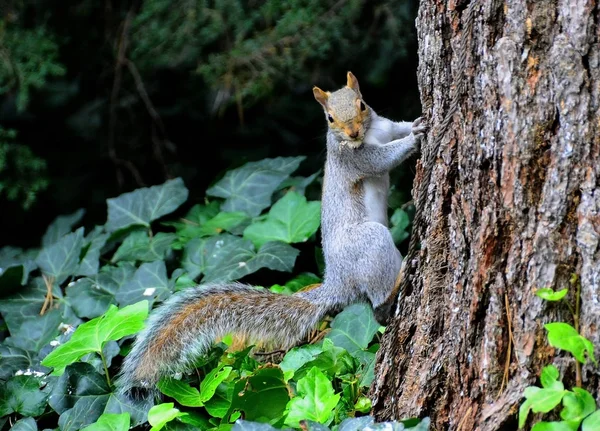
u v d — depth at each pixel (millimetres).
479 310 5656
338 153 8344
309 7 12094
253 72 12227
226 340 8258
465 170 5730
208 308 7852
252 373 7320
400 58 13016
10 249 12531
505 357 5543
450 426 5922
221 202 11531
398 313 6469
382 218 8477
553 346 5227
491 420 5430
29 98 13562
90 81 14367
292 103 14250
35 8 13305
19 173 12812
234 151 14633
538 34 5273
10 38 12352
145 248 10484
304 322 8094
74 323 9477
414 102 13438
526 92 5305
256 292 8047
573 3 5172
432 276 6133
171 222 11180
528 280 5387
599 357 5168
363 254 8070
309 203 10352
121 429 6730
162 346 7551
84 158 14500
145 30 12680
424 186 6211
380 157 8125
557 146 5242
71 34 13883
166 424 6906
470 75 5629
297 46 12156
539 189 5332
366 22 12781
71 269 10359
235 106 14461
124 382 7348
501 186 5457
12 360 8555
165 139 14469
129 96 14336
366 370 7109
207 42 12516
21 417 7566
